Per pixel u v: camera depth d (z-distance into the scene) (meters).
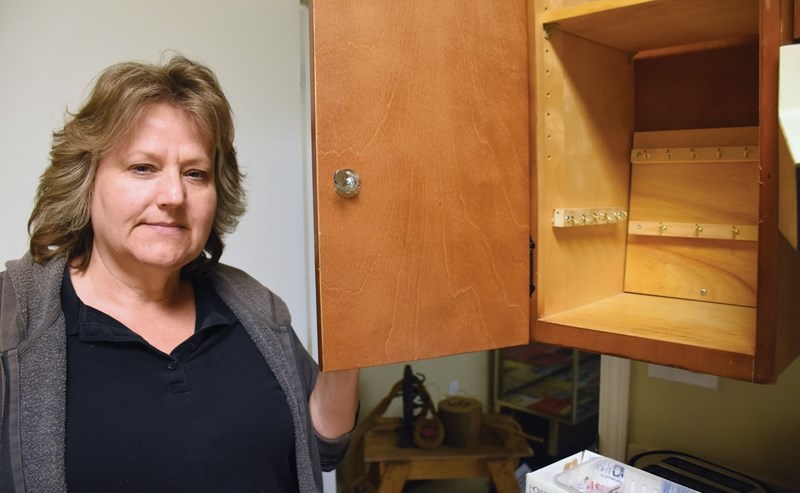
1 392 0.67
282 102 1.60
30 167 1.21
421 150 0.64
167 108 0.74
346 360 0.61
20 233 1.21
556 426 2.80
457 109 0.66
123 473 0.73
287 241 1.64
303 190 1.68
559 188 0.77
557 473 0.71
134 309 0.82
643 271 0.91
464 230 0.67
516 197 0.71
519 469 2.18
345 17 0.59
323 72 0.58
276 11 1.56
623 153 0.90
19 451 0.67
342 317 0.60
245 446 0.82
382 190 0.62
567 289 0.80
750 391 0.92
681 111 0.89
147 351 0.78
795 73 0.49
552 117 0.76
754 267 0.81
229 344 0.88
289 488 0.91
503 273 0.71
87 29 1.25
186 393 0.79
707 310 0.80
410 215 0.63
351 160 0.60
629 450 1.06
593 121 0.83
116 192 0.72
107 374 0.75
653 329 0.69
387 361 0.63
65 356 0.73
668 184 0.88
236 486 0.80
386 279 0.62
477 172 0.68
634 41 0.82
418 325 0.65
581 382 2.91
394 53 0.61
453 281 0.67
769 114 0.53
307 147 1.68
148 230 0.73
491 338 0.70
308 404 0.99
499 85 0.69
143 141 0.72
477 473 2.03
